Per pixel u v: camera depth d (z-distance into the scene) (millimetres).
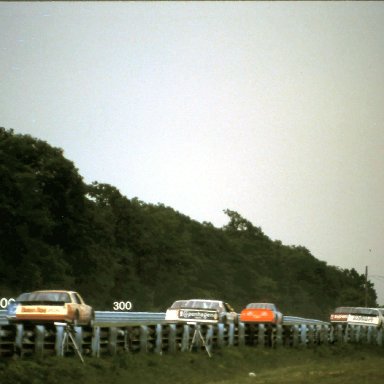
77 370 69750
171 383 78125
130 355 80375
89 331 76500
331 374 75500
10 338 67000
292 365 107938
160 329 87562
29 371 64375
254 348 110250
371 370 79625
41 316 82750
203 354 95125
